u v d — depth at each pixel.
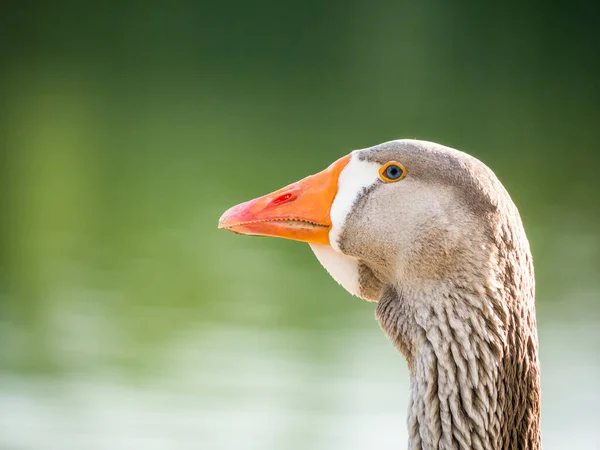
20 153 28.77
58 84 38.91
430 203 5.66
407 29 46.19
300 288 17.83
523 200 22.86
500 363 5.52
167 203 23.61
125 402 13.16
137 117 33.50
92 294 17.61
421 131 28.84
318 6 46.22
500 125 30.70
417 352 5.64
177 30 46.50
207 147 28.75
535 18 44.94
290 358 14.37
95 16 48.19
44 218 22.94
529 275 5.73
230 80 39.25
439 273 5.62
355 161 5.96
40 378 14.12
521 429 5.64
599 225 20.88
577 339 14.84
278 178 24.00
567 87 37.03
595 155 27.44
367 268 6.00
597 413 12.77
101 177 26.09
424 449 5.57
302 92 36.78
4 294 17.72
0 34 45.66
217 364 14.33
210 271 18.84
